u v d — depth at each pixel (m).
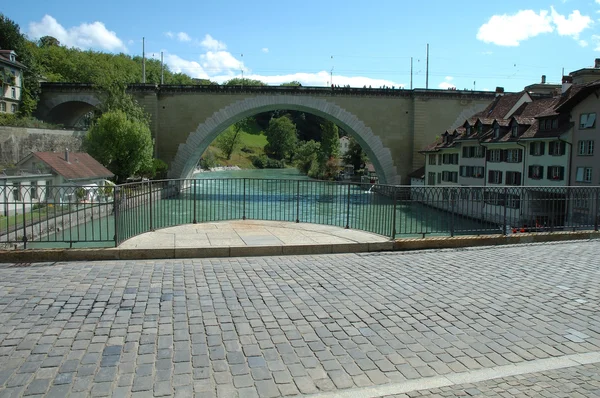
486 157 40.12
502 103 45.34
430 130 53.19
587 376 4.44
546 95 40.66
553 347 5.10
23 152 41.62
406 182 54.28
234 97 52.16
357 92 52.91
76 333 5.25
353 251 10.06
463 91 52.66
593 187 13.18
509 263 9.07
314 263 8.90
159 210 18.16
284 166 130.38
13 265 8.41
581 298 6.81
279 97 52.44
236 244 9.74
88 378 4.23
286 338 5.21
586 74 35.44
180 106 52.34
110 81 53.19
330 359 4.72
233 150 132.12
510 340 5.27
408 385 4.23
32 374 4.28
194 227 12.07
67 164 34.16
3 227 20.06
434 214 12.39
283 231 11.49
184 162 52.88
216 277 7.74
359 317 5.91
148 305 6.25
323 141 88.81
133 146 43.31
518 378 4.39
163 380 4.22
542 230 12.70
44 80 64.31
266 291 6.96
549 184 32.97
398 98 53.38
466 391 4.14
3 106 50.47
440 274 8.12
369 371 4.49
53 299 6.44
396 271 8.32
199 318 5.78
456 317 5.96
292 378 4.32
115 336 5.18
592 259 9.52
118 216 10.73
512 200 13.50
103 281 7.39
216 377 4.30
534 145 34.47
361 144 56.22
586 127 30.14
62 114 60.09
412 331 5.48
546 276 8.05
